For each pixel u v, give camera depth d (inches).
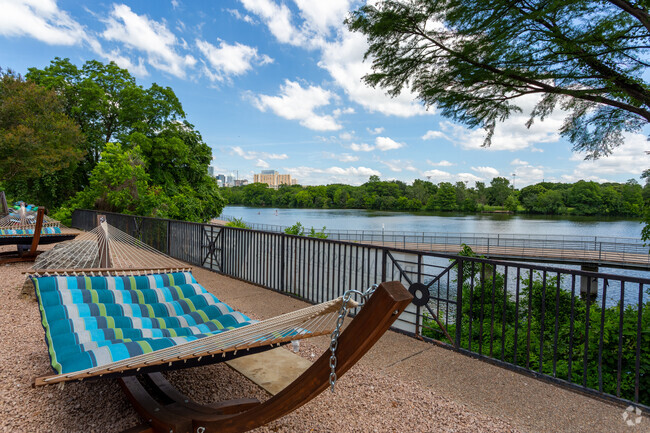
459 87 292.4
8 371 110.0
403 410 93.3
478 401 99.3
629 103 286.0
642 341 162.9
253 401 86.2
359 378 111.3
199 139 1258.6
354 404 95.7
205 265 312.3
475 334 265.6
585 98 267.9
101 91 1028.5
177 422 72.7
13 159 582.6
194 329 100.9
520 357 206.8
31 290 193.6
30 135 595.8
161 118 1112.2
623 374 161.2
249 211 5536.4
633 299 692.7
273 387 103.2
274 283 234.8
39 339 137.3
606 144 314.2
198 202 1078.4
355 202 5708.7
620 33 228.5
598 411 95.2
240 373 112.7
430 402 97.7
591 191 4190.5
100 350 78.0
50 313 98.0
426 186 5689.0
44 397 96.2
